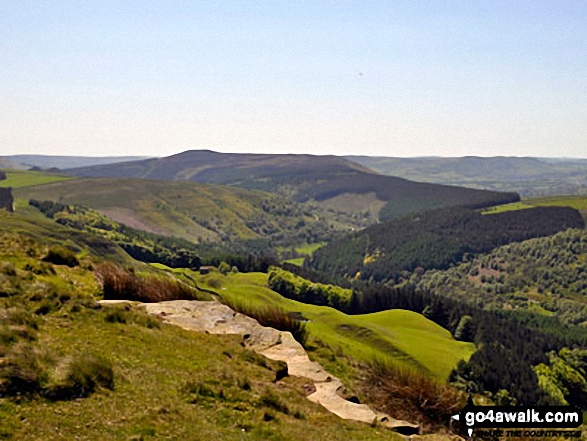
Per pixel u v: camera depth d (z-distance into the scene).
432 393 17.00
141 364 12.64
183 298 22.67
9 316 12.77
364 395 16.50
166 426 9.86
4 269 16.75
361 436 11.79
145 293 21.61
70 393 10.10
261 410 11.65
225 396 11.93
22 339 11.65
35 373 9.98
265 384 13.65
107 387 10.86
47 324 13.65
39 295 15.22
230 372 13.24
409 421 15.77
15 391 9.52
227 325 18.83
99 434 9.00
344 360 20.20
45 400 9.66
